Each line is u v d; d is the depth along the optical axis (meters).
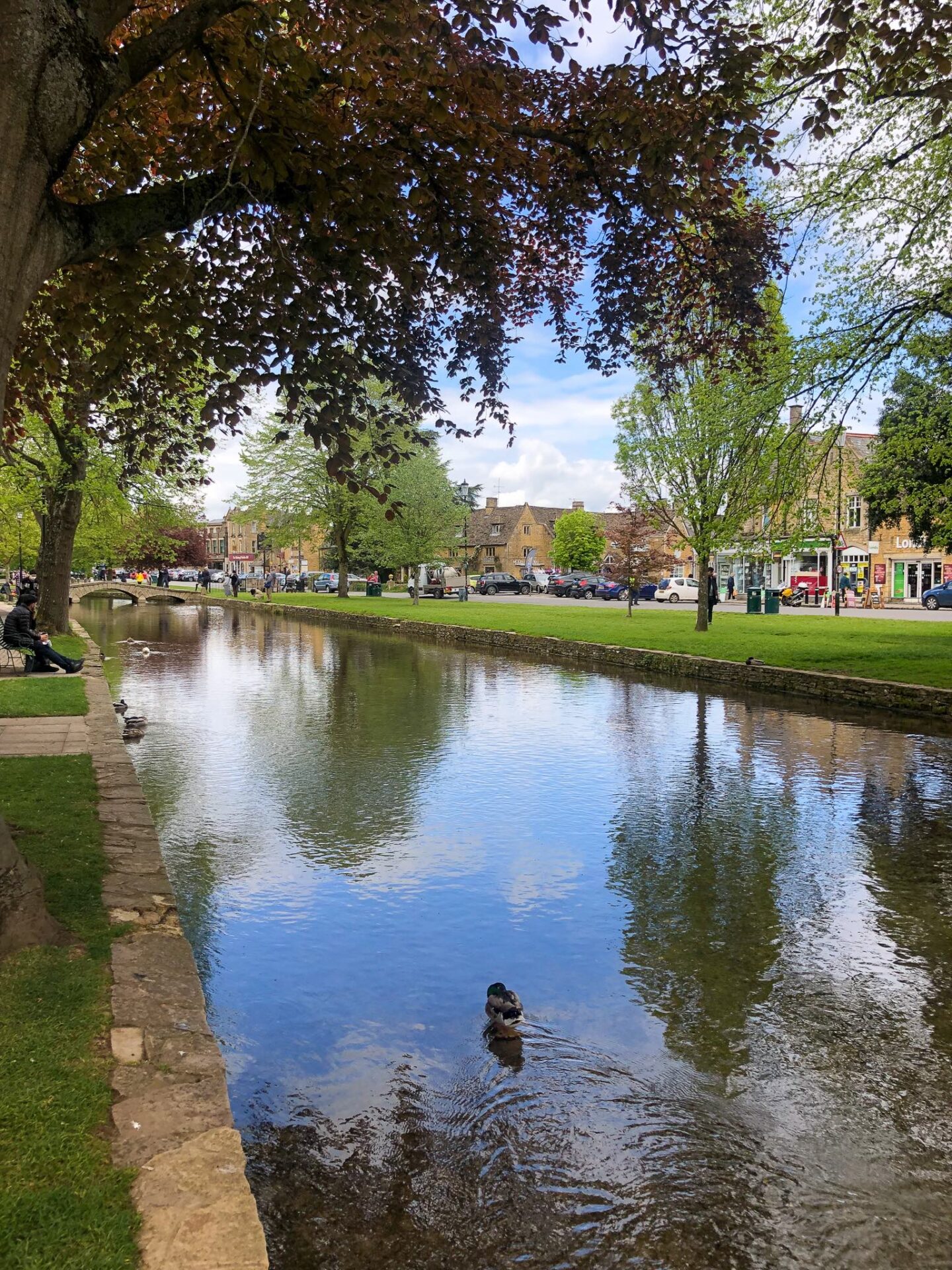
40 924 4.31
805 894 6.67
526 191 7.57
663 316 8.41
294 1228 3.26
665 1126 3.92
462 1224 3.30
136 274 6.81
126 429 8.63
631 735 12.85
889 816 8.65
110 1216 2.42
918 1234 3.28
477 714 14.70
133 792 7.47
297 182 6.26
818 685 16.12
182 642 29.38
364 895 6.60
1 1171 2.60
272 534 48.78
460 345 7.96
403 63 5.96
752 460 15.75
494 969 5.45
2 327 3.87
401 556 42.75
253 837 7.90
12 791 7.36
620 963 5.54
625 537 32.84
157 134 7.52
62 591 23.38
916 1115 4.01
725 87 6.13
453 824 8.41
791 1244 3.22
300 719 14.13
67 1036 3.38
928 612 38.25
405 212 6.93
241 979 5.29
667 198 6.56
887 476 18.55
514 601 52.31
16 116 3.76
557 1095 4.15
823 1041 4.63
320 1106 4.04
